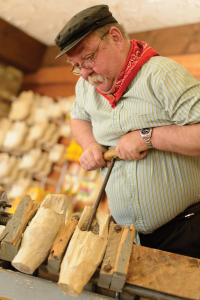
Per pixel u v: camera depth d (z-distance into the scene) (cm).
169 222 127
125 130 121
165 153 121
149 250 95
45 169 383
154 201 122
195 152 105
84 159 140
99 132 136
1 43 384
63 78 415
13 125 417
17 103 412
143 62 116
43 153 403
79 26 108
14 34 392
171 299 86
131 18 312
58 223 96
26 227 95
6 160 398
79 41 110
